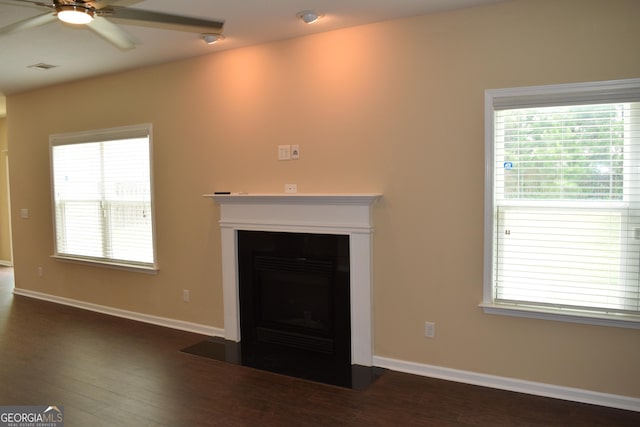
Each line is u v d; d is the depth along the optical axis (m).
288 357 3.66
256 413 2.80
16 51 3.84
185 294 4.39
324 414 2.78
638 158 2.67
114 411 2.85
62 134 5.18
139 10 2.21
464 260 3.11
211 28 2.50
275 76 3.74
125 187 4.74
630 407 2.73
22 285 5.89
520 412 2.75
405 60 3.21
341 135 3.48
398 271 3.33
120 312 4.89
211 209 4.16
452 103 3.08
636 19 2.59
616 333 2.74
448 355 3.20
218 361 3.61
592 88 2.71
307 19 3.09
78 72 4.59
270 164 3.82
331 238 3.53
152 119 4.43
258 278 3.92
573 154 2.82
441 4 2.94
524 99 2.87
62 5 2.12
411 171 3.24
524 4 2.84
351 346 3.51
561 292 2.89
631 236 2.71
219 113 4.05
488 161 2.99
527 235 2.96
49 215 5.47
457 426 2.62
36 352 3.87
